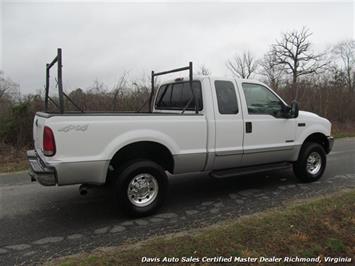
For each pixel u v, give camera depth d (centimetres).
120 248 330
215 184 588
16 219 423
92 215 436
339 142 1202
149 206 427
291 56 4325
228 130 485
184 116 446
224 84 489
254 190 545
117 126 396
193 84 490
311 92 1820
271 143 537
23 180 633
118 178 411
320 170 602
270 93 548
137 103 1165
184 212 442
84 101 1112
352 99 1831
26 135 994
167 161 458
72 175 374
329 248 320
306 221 380
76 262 299
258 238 339
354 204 438
